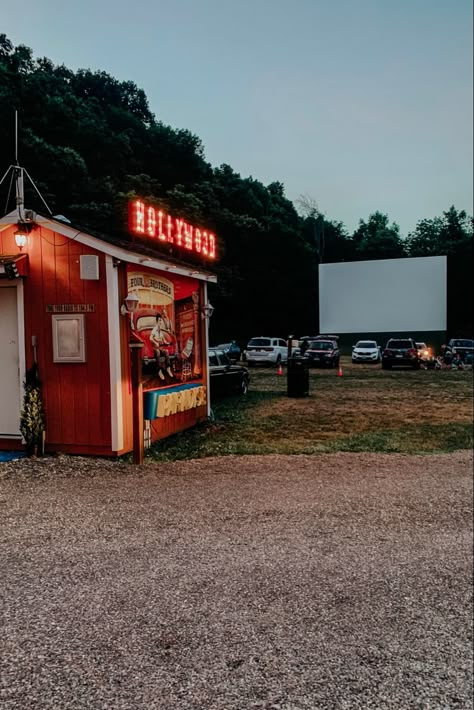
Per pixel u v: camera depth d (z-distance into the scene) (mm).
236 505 5707
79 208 40625
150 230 10523
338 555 4496
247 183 67500
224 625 3312
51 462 7223
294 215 74375
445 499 6180
